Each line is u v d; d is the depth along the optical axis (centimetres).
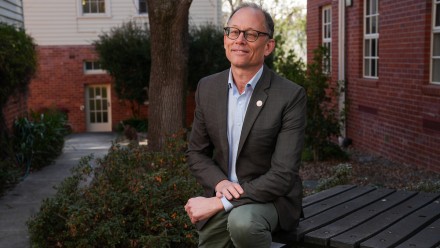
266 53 273
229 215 263
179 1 649
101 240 427
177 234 432
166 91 684
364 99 1025
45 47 1884
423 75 788
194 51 1752
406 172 788
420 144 810
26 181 865
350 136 1110
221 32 1789
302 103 270
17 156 954
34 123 1041
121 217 428
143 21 1905
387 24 908
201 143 290
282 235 312
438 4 764
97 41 1786
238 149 270
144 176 456
